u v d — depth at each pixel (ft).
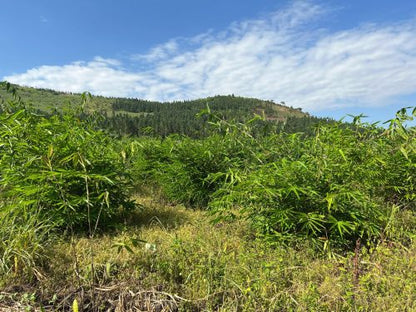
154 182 22.81
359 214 11.98
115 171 14.14
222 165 18.66
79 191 13.19
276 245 11.37
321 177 12.55
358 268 9.73
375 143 14.60
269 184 12.11
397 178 15.43
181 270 9.62
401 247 11.27
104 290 8.64
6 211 10.81
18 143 12.13
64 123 14.24
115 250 10.91
